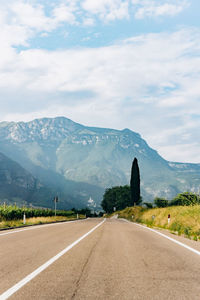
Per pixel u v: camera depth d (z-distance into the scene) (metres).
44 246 11.71
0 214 34.28
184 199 36.31
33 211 44.78
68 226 26.39
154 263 8.34
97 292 5.43
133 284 6.04
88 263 8.27
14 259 8.76
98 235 16.91
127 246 11.99
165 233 18.88
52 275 6.78
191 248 11.52
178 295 5.30
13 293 5.31
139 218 43.72
